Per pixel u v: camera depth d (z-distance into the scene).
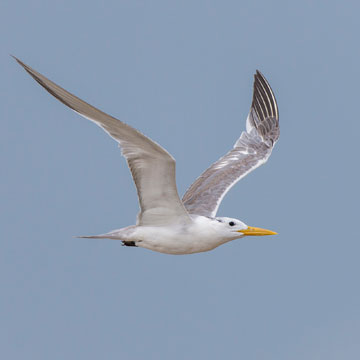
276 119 20.06
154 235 15.35
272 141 19.50
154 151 13.98
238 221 15.82
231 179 18.02
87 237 15.31
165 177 14.52
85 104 12.94
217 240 15.66
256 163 18.67
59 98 13.04
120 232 15.44
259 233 15.75
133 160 14.23
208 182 18.00
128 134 13.64
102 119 13.31
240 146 19.34
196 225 15.45
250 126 19.92
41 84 12.95
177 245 15.46
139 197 14.93
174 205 15.09
